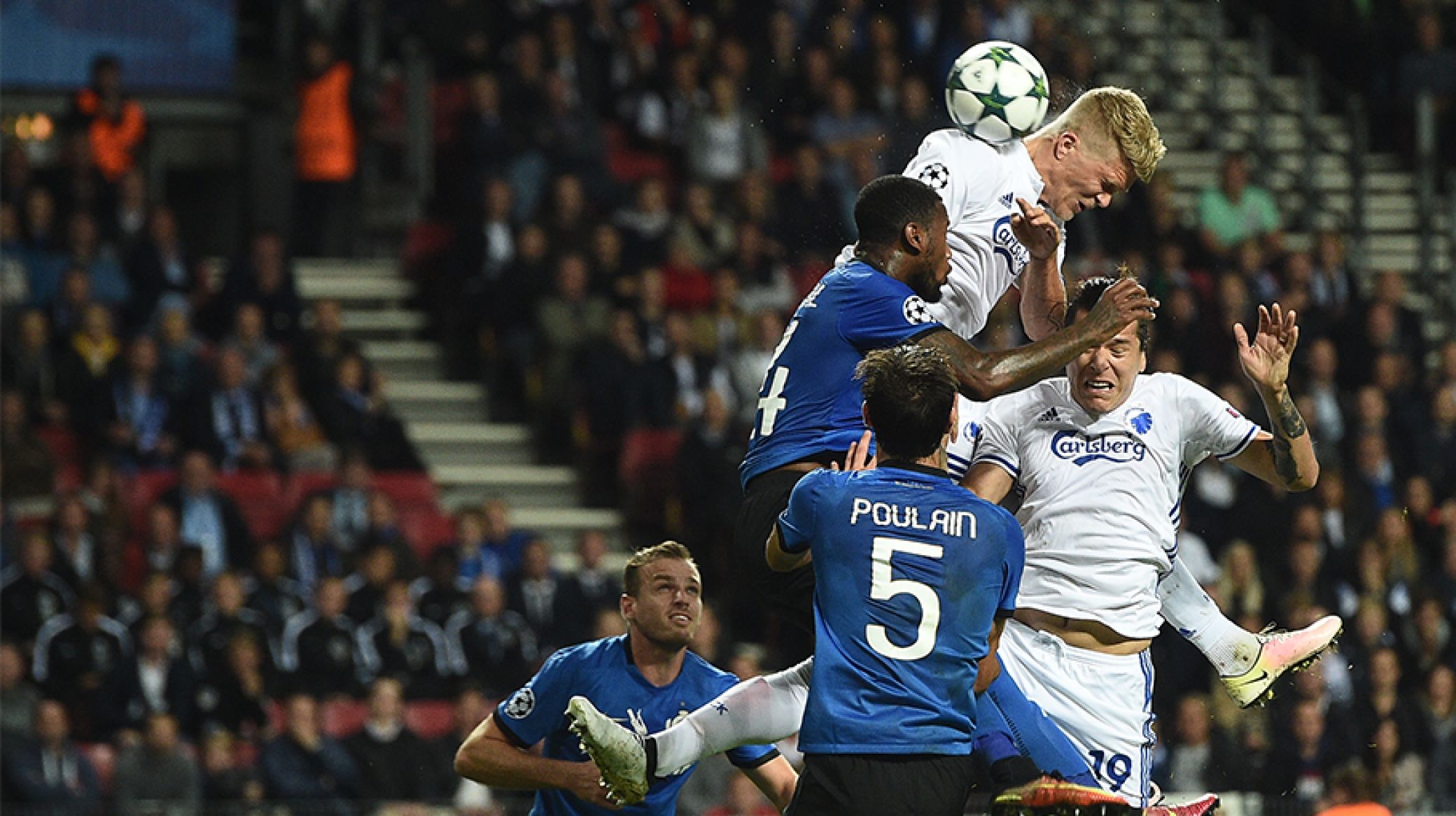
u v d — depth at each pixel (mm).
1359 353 58375
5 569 46031
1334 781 38875
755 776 23141
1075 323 18859
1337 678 47688
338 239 62281
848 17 65438
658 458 53750
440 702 45688
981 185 20141
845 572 18281
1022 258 20375
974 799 38562
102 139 57156
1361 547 51344
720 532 51344
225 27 61906
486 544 49625
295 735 41656
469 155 59844
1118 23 70250
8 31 59094
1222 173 62750
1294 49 71875
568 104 60656
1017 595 18969
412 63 63031
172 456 50656
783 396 19547
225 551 47812
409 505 52344
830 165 61562
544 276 56625
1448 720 48469
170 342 52094
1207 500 51594
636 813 23609
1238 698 22547
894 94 64750
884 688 18031
